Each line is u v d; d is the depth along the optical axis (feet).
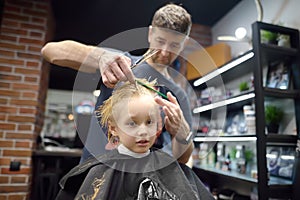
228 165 6.26
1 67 6.49
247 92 5.23
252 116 5.15
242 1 7.27
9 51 6.63
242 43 7.04
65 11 8.03
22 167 6.29
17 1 6.91
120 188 1.78
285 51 4.80
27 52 6.77
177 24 2.17
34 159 6.68
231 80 7.14
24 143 6.40
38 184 6.52
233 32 7.62
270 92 4.57
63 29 9.27
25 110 6.54
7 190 6.07
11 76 6.55
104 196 1.72
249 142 6.03
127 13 8.12
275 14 5.83
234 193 6.27
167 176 1.91
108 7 7.79
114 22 8.73
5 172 6.15
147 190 1.76
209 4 7.54
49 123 11.51
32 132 6.52
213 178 7.06
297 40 4.94
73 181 1.92
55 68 10.53
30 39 6.85
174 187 1.86
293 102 5.02
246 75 6.49
